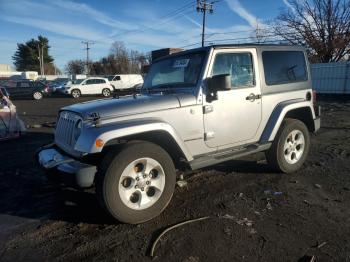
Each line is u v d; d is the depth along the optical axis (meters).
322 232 3.74
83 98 30.31
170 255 3.38
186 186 5.24
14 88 28.19
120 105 4.10
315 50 32.19
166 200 4.20
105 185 3.80
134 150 3.91
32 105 22.81
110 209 3.84
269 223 3.98
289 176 5.62
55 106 21.61
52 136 10.13
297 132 5.72
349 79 21.77
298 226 3.89
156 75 5.39
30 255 3.47
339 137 8.88
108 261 3.32
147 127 4.00
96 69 79.75
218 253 3.38
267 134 5.32
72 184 3.86
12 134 9.71
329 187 5.09
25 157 7.53
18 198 5.02
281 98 5.50
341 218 4.06
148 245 3.57
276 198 4.71
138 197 4.07
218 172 5.87
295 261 3.22
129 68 78.31
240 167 6.12
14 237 3.84
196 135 4.55
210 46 4.75
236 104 4.91
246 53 5.09
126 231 3.89
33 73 69.56
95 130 3.82
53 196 5.04
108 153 3.91
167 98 4.38
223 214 4.24
